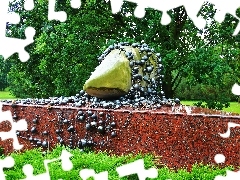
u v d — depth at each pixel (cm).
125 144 832
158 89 1091
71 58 1591
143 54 1035
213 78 1555
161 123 795
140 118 816
